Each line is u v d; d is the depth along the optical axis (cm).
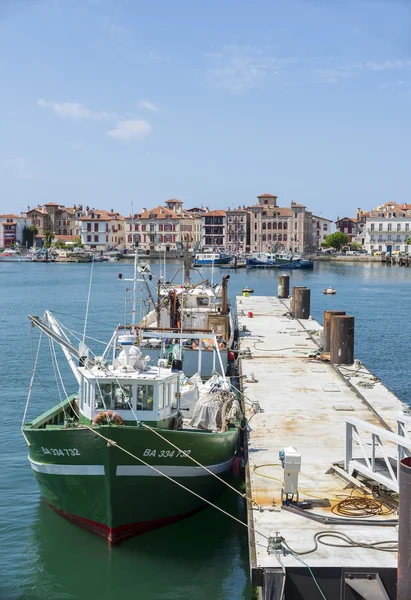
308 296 5741
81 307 8200
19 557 2111
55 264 19312
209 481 2328
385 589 1550
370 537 1716
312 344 4406
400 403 2922
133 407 2231
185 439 2147
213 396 2602
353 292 10775
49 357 4938
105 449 2031
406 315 7712
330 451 2306
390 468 1903
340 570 1564
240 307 6556
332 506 1888
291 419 2675
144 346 3366
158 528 2252
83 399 2323
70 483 2145
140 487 2116
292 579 1566
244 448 2570
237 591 1967
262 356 3994
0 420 3381
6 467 2780
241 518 2355
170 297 3838
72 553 2136
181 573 2047
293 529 1759
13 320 7100
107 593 1952
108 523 2128
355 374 3488
